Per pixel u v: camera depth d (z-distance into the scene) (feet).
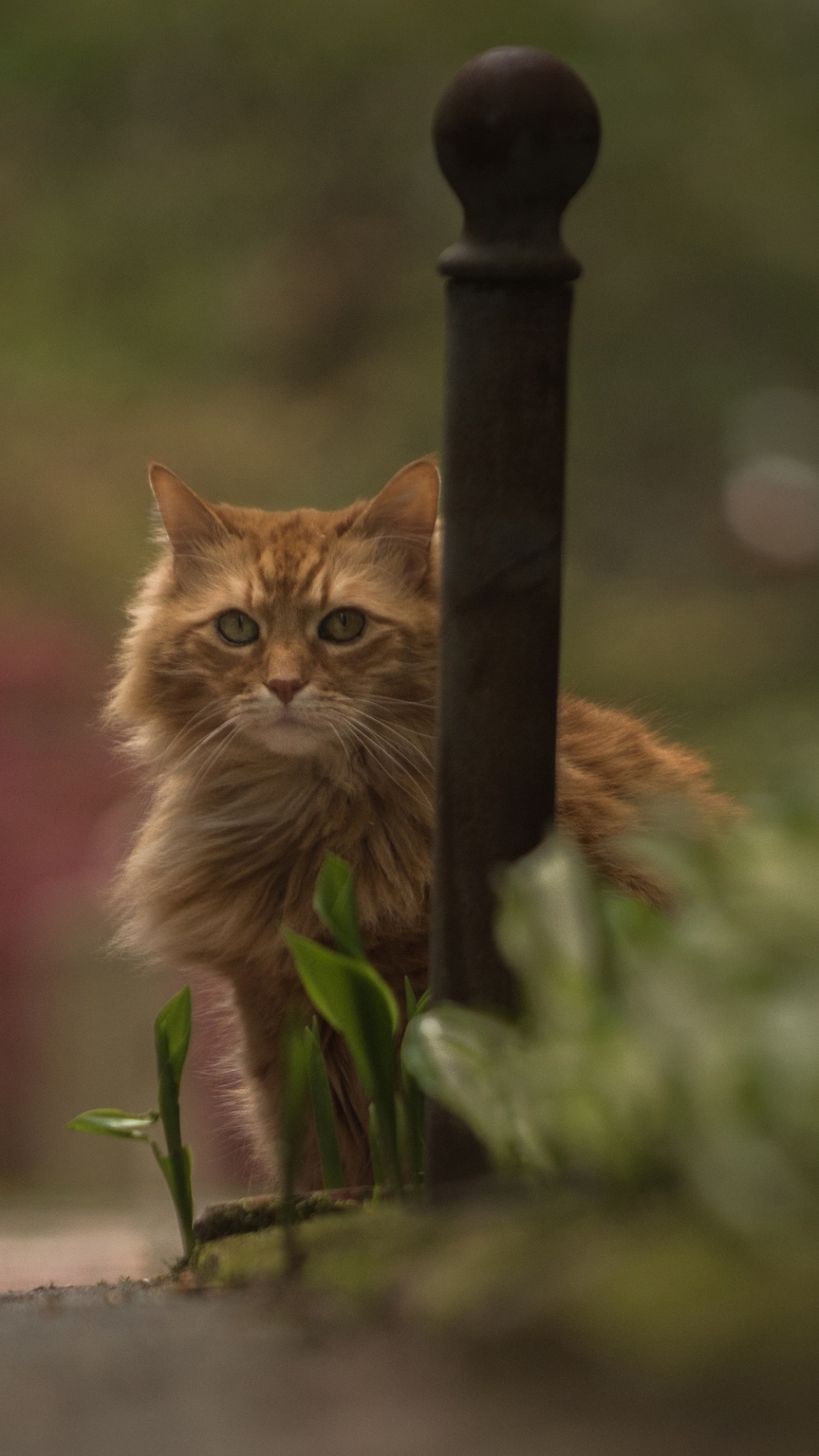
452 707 12.28
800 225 111.34
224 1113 42.19
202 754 22.67
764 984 9.01
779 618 103.81
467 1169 11.99
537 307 12.00
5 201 117.39
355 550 23.20
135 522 91.25
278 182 116.26
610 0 116.16
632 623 99.45
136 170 118.73
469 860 12.24
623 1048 9.16
